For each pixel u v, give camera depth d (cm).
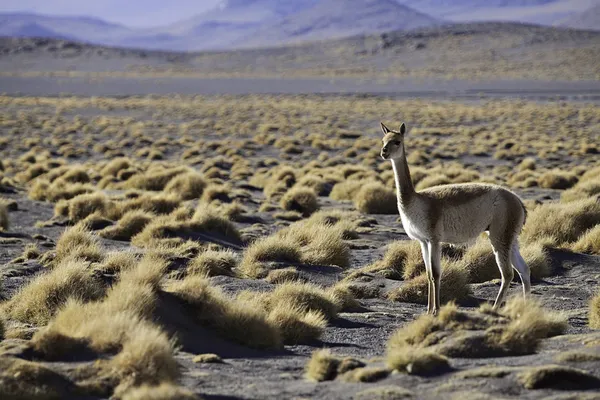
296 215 4131
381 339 1783
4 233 3406
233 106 15800
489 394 1128
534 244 2780
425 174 5497
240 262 2759
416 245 2622
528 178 5497
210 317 1708
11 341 1523
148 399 1106
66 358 1356
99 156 7888
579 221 3189
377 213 4347
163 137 9606
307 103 16900
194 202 4619
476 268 2564
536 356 1353
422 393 1164
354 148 8175
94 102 16350
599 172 5256
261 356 1568
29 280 2433
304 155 7956
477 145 8681
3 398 1154
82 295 1934
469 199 1888
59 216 3950
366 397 1152
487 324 1491
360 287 2347
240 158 7275
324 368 1334
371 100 17962
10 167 6662
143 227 3425
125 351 1291
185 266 2581
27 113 13388
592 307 1872
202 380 1303
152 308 1650
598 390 1128
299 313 1866
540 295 2288
